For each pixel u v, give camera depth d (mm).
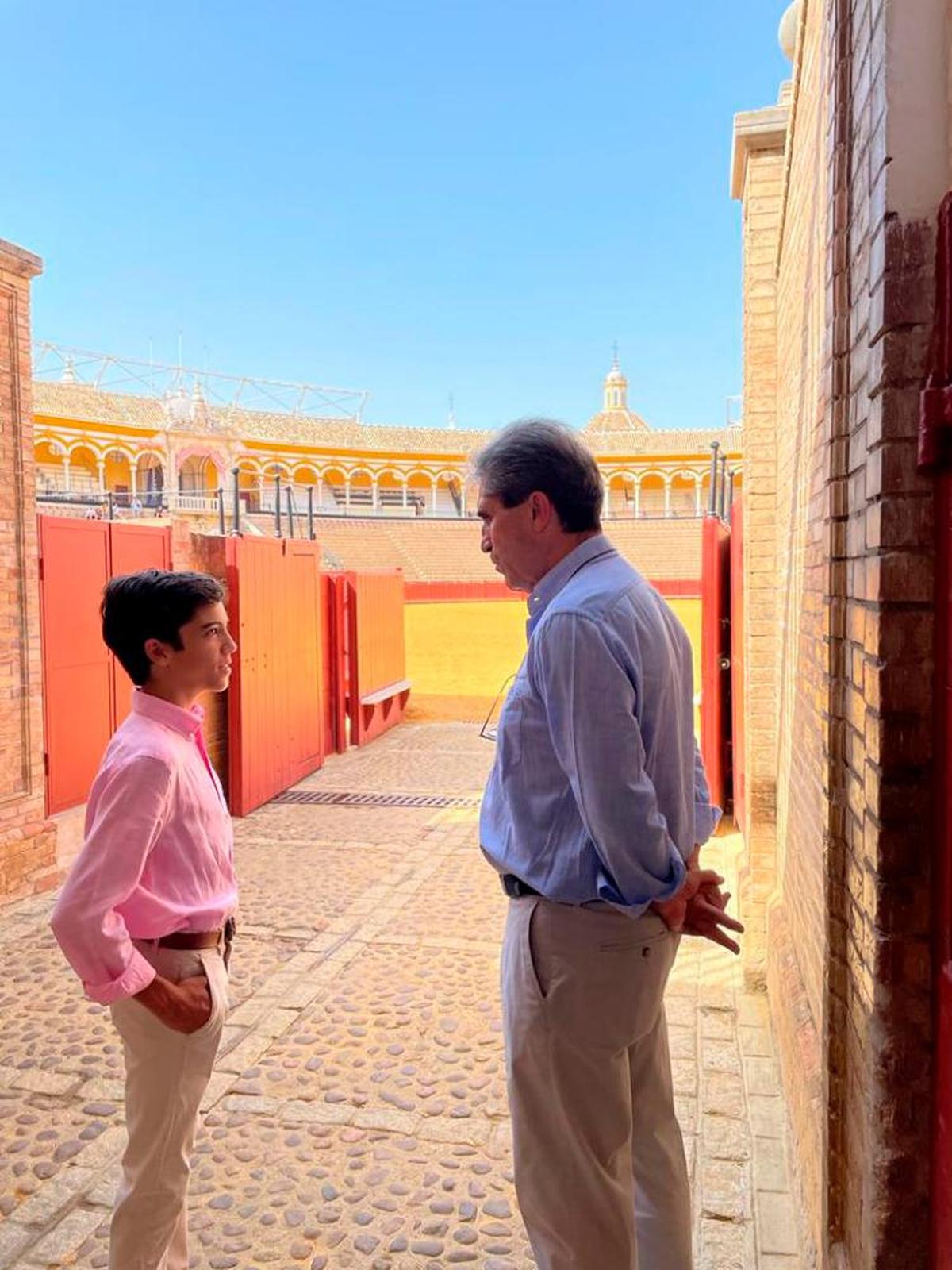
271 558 9641
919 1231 1749
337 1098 3840
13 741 6219
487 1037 4371
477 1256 2904
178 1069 2186
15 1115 3723
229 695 8750
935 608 1645
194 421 42938
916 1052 1735
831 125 2295
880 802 1720
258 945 5551
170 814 2199
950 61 1592
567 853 1967
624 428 70312
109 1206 3150
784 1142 3418
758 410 4957
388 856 7461
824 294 2510
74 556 6910
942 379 1550
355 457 52000
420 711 15906
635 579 2098
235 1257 2902
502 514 2158
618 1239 2020
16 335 6254
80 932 1999
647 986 2008
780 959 3887
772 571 4914
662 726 2074
